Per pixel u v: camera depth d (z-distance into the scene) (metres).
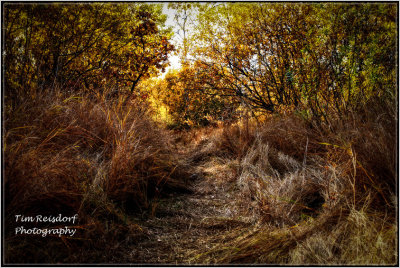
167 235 1.98
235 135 4.78
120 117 3.45
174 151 4.44
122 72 5.91
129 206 2.30
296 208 2.17
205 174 3.64
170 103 10.09
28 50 3.15
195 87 8.27
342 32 3.53
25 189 1.66
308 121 3.78
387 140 2.05
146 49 6.26
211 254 1.72
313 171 2.68
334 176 2.23
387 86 3.12
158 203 2.53
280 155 3.37
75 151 2.48
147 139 3.47
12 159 1.67
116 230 1.83
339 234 1.65
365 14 3.29
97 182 2.16
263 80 6.11
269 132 4.10
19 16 3.00
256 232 1.97
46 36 3.74
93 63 5.22
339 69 3.48
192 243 1.88
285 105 5.21
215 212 2.48
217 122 7.21
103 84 4.95
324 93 3.60
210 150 4.59
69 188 1.92
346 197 1.96
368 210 1.78
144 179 2.71
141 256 1.67
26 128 2.22
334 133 3.00
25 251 1.46
